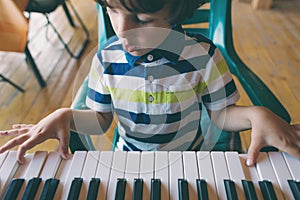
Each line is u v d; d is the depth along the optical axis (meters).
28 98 1.80
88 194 0.50
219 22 1.02
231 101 0.71
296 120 1.62
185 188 0.51
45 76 1.96
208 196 0.50
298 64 2.02
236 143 0.82
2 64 2.06
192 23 1.06
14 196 0.50
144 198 0.50
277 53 2.13
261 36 2.32
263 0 2.63
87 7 2.66
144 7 0.46
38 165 0.55
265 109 0.66
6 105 1.76
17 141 0.62
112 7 0.48
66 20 2.54
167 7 0.49
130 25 0.49
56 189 0.51
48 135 0.62
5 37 1.46
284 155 0.57
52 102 1.77
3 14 1.39
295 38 2.30
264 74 1.94
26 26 1.45
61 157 0.57
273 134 0.60
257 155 0.57
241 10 2.69
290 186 0.51
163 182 0.52
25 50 1.76
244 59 2.08
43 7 1.75
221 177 0.53
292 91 1.80
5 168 0.55
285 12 2.64
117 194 0.50
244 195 0.50
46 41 2.30
